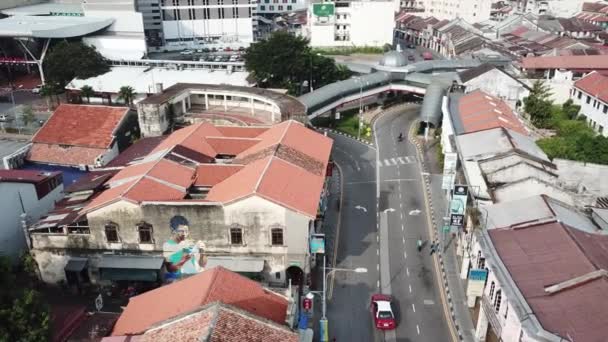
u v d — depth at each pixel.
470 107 80.00
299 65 105.88
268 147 59.97
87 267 51.16
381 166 79.62
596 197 58.06
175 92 87.19
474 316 47.47
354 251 57.53
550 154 67.69
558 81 96.38
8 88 127.06
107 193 52.56
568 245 41.66
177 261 51.12
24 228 50.38
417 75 106.81
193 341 27.11
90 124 80.31
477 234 47.06
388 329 46.03
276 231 49.25
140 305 37.28
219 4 167.50
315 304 49.31
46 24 127.56
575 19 158.12
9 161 74.25
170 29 165.38
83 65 112.38
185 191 53.50
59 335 37.16
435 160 81.50
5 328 29.73
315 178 55.97
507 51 129.12
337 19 167.75
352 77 109.19
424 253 57.25
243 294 36.06
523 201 50.97
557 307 35.69
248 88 90.81
